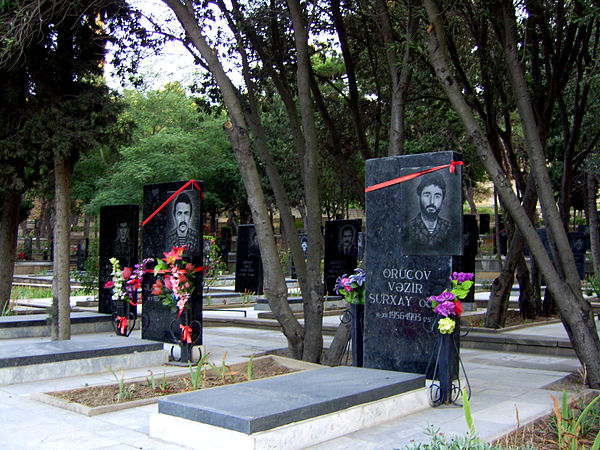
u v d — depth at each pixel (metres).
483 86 15.13
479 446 4.67
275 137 33.72
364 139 12.95
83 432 6.15
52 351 8.91
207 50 9.39
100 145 12.58
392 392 6.75
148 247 11.38
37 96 12.36
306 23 12.23
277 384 6.69
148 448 5.63
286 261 30.53
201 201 10.24
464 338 13.33
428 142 19.92
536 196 14.64
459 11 12.86
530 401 7.62
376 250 8.22
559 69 12.98
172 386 8.14
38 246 51.41
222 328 16.31
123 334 12.65
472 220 17.05
